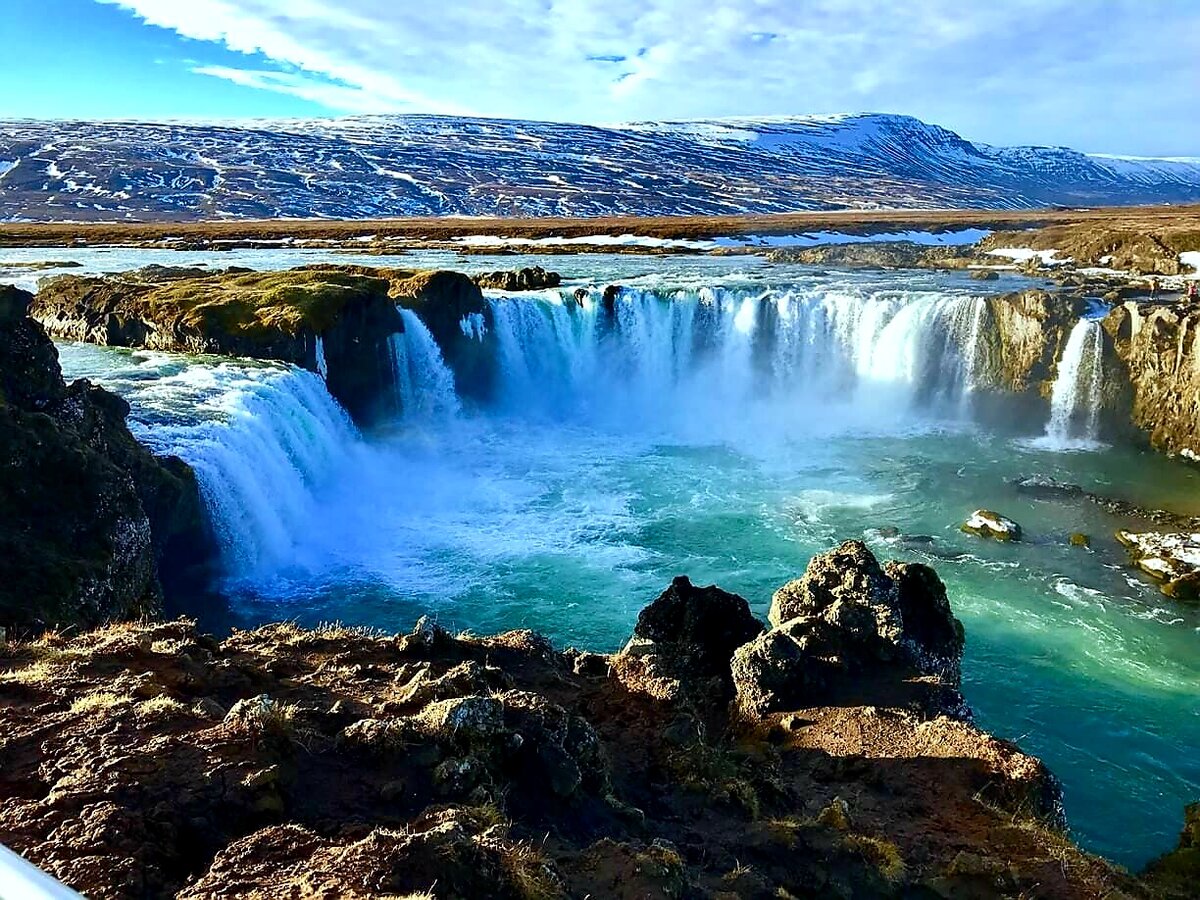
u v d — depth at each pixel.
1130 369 41.06
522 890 7.14
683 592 19.66
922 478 36.47
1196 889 14.54
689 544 29.98
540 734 10.12
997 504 33.34
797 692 16.41
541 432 44.41
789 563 28.53
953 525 31.38
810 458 39.66
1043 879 10.84
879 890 9.93
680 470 37.88
